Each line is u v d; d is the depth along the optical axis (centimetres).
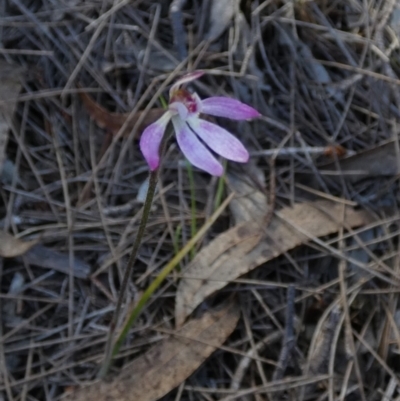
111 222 39
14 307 38
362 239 40
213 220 39
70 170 40
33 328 38
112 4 42
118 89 41
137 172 40
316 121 41
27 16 41
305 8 42
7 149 40
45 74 41
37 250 38
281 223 39
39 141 40
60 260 38
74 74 40
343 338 38
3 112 40
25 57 41
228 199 39
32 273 38
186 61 41
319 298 39
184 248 37
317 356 37
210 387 37
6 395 37
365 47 42
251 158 40
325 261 39
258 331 38
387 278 38
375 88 41
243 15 41
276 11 42
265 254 38
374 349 38
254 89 41
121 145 40
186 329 38
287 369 38
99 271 38
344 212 39
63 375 37
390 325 38
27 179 40
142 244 39
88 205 39
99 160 40
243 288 38
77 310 38
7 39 41
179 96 33
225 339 38
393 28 43
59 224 39
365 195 40
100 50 41
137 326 38
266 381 37
